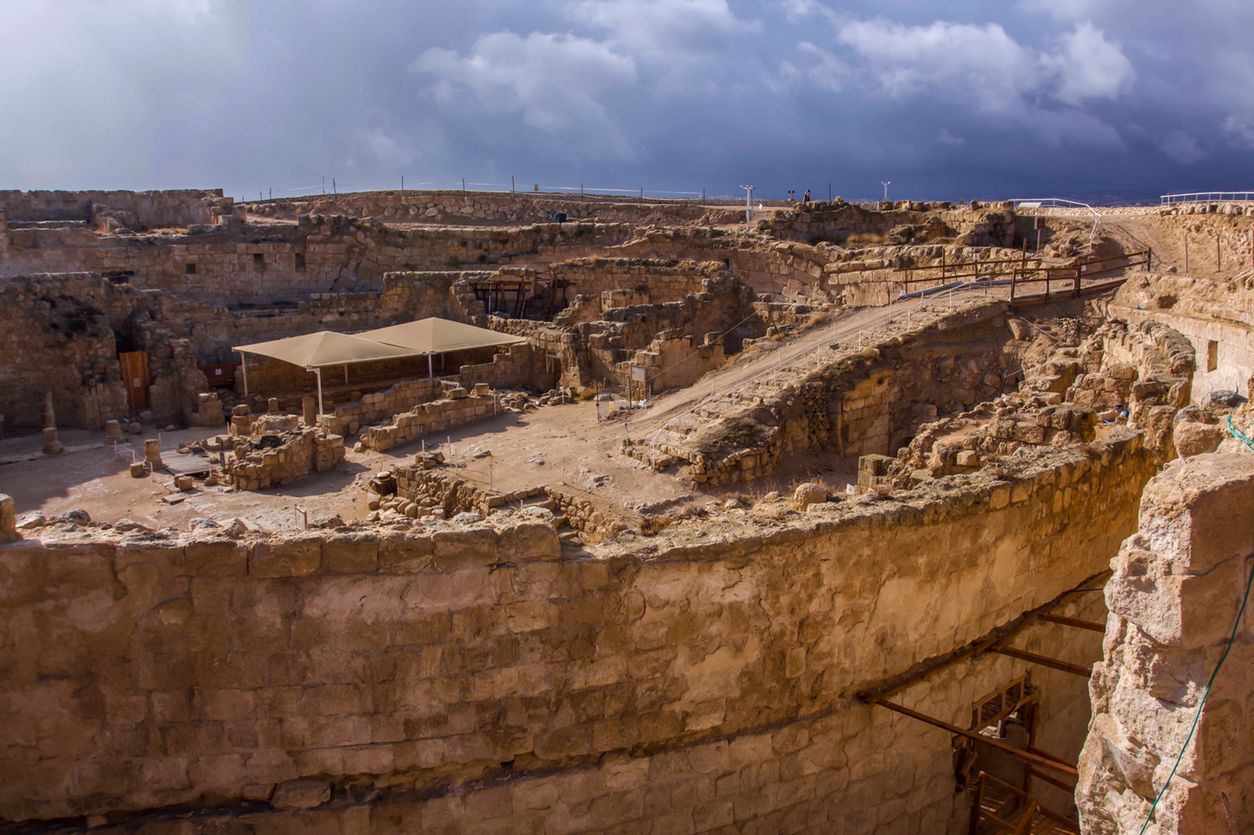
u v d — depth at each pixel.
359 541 8.23
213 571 8.05
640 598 9.00
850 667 10.30
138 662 8.06
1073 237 48.34
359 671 8.35
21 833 8.03
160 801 8.24
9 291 41.31
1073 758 13.94
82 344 41.28
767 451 28.98
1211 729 6.31
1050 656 12.98
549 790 8.90
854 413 31.44
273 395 46.56
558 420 37.88
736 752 9.66
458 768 8.71
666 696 9.29
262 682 8.23
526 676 8.75
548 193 93.38
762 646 9.67
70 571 7.87
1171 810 6.42
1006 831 12.82
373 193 90.19
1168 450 14.09
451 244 63.66
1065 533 12.62
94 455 35.53
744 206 85.69
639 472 28.92
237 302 58.47
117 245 54.97
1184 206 47.88
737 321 50.75
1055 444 13.82
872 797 10.73
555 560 8.70
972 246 49.19
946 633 11.12
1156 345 21.92
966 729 11.70
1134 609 6.67
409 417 35.81
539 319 56.31
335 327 53.56
